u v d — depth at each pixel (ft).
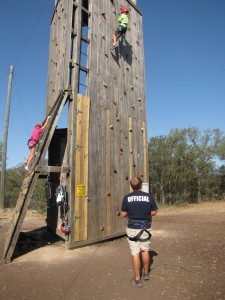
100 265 18.54
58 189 23.13
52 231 29.17
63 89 24.66
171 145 77.15
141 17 37.01
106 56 29.09
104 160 26.94
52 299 13.55
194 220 40.27
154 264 18.67
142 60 35.83
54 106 24.72
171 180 76.07
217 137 89.66
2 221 38.50
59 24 30.76
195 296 13.75
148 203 15.53
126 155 30.22
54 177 28.86
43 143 23.04
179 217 44.47
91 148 25.55
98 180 25.94
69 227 22.66
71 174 23.32
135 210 15.43
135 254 15.28
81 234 23.62
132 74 33.32
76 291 14.44
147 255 15.67
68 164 23.72
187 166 77.61
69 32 25.79
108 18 30.32
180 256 20.56
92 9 28.02
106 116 27.94
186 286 14.96
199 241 25.61
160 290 14.47
